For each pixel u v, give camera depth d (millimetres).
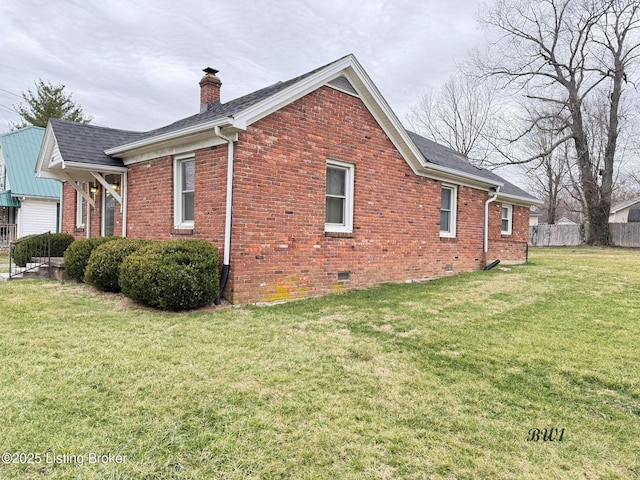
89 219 11195
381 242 9023
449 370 3920
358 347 4523
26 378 3381
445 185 10992
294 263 7289
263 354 4191
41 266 9234
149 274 5840
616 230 25516
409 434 2732
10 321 5160
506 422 2945
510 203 14734
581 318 5953
